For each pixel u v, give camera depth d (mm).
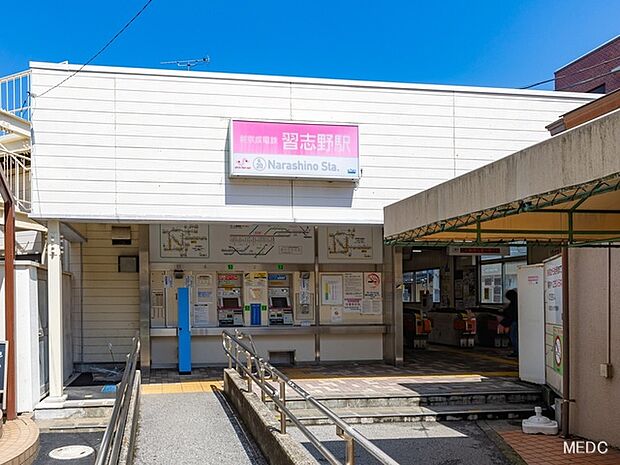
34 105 9539
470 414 8805
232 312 12781
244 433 7406
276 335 12820
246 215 10188
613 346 7293
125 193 9766
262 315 12898
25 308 8555
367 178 10648
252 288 12922
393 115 10781
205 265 12695
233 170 9969
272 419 6570
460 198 5152
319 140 10344
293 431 8086
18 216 9789
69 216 9516
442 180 10859
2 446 6672
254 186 10242
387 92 10789
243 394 7867
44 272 9523
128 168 9797
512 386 9938
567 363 8086
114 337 12711
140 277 12086
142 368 11852
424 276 21891
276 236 13031
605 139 3385
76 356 12547
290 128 10250
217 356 12633
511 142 11148
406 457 7059
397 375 11312
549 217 5949
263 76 10344
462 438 7855
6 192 7922
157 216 9859
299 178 10273
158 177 9906
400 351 12711
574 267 8062
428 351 15836
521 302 10406
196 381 11039
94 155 9695
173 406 8914
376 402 9094
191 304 12633
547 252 13719
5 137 10258
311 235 13164
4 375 8008
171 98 10031
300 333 12828
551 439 7789
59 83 9633
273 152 10148
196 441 7070
